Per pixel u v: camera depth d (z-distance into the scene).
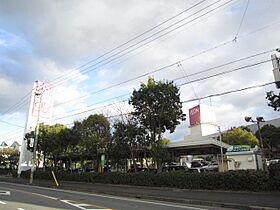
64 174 39.47
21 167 53.38
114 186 28.58
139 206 15.26
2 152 83.19
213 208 14.83
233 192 19.50
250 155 23.98
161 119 28.95
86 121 37.22
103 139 35.09
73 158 48.59
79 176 36.47
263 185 18.78
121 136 32.38
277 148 62.66
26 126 54.00
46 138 43.28
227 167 26.69
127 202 17.27
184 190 22.48
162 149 30.00
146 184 27.05
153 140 29.95
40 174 44.03
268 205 14.22
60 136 40.84
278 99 18.80
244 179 19.67
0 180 43.81
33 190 24.98
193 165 44.41
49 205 14.86
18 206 14.25
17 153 81.19
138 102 29.83
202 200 16.80
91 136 35.75
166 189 24.02
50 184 33.50
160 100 29.20
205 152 37.06
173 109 28.97
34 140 41.53
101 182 32.62
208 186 21.75
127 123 32.56
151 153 30.70
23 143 54.31
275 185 18.34
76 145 40.78
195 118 56.22
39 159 53.75
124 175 29.81
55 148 42.62
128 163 44.53
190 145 31.80
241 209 14.58
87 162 53.41
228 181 20.53
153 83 29.59
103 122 35.97
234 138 66.12
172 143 32.62
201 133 54.19
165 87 29.17
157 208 14.43
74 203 16.08
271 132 64.50
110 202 17.12
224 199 16.73
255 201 15.48
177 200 17.92
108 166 37.91
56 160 48.62
